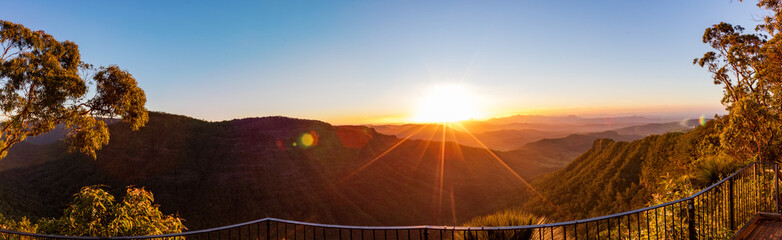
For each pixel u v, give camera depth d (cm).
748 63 2864
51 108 1838
